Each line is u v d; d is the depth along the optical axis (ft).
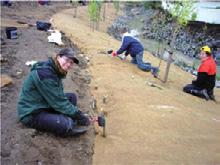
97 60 28.78
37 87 13.67
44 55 27.14
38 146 13.26
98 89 21.40
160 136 15.34
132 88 21.83
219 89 31.99
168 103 19.93
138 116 17.13
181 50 52.80
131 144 14.52
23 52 27.55
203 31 56.85
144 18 86.43
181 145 14.66
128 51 29.35
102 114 16.06
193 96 25.02
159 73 31.22
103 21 73.20
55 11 70.49
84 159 13.20
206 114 19.48
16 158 12.43
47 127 14.16
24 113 14.16
